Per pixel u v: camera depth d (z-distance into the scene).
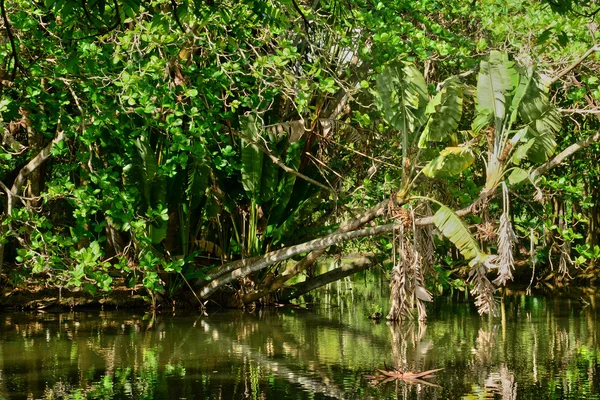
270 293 19.30
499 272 14.26
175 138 13.56
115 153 16.22
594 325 15.11
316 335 13.66
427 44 14.92
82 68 12.45
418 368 10.31
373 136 18.75
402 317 15.65
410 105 15.19
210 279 17.80
